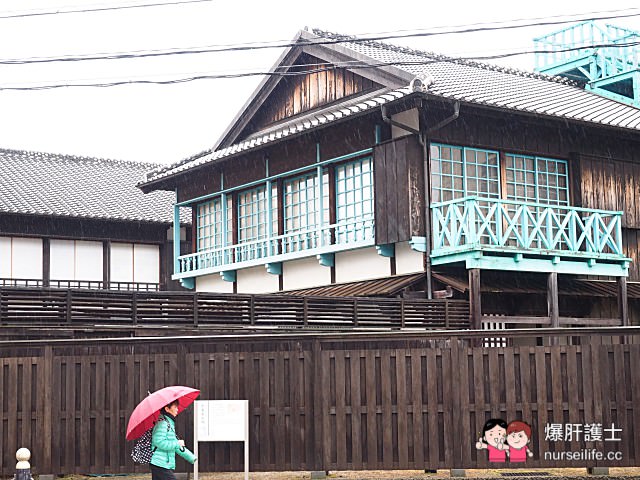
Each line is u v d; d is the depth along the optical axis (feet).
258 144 64.85
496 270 57.11
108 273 89.71
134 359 36.22
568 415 34.53
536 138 61.46
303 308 53.67
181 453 29.66
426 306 54.75
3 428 36.60
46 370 36.52
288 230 67.56
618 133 62.08
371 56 64.75
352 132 60.85
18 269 84.23
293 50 69.21
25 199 87.81
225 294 51.85
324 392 34.99
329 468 34.65
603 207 63.46
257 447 35.17
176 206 79.15
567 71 81.82
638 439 34.22
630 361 34.53
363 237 60.29
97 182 100.27
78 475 37.50
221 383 35.60
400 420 34.73
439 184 57.11
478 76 68.28
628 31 78.74
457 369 34.78
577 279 62.08
